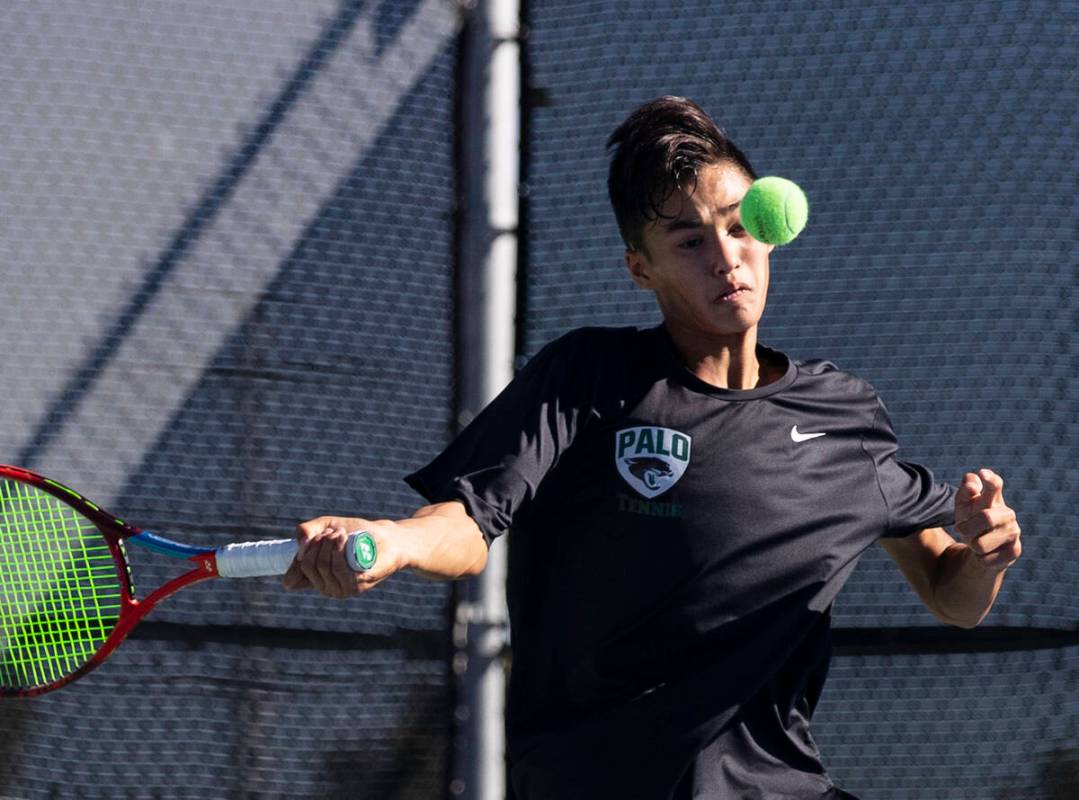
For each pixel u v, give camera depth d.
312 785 12.41
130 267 12.91
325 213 12.97
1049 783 11.76
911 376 12.16
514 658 7.58
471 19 13.10
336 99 13.08
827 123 12.41
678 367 7.37
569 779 7.31
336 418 12.82
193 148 13.02
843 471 7.54
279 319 12.87
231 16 13.10
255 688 12.44
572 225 12.82
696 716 7.17
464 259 12.98
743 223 7.07
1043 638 11.86
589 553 7.27
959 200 12.21
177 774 12.38
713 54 12.62
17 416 12.77
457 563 6.53
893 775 11.99
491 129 12.99
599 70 12.85
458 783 12.50
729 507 7.21
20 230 12.91
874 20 12.40
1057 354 12.02
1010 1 12.25
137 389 12.80
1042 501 11.95
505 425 7.17
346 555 5.85
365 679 12.53
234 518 12.69
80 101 13.03
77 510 8.44
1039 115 12.16
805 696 7.73
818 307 12.32
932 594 8.49
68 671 12.19
